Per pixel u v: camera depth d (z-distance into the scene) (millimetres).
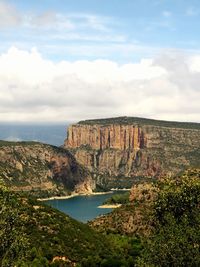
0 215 63438
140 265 69625
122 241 196000
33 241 138500
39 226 151500
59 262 130375
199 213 70125
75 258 140750
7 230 63469
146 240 75438
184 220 68875
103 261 143125
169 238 68188
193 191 72500
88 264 138500
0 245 62562
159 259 67250
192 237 67062
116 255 152125
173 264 66375
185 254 65688
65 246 145750
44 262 125062
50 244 142375
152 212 75188
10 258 62906
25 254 65125
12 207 66062
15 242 63406
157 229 72188
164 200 73250
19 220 66125
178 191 72562
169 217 70062
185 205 72000
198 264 65000
